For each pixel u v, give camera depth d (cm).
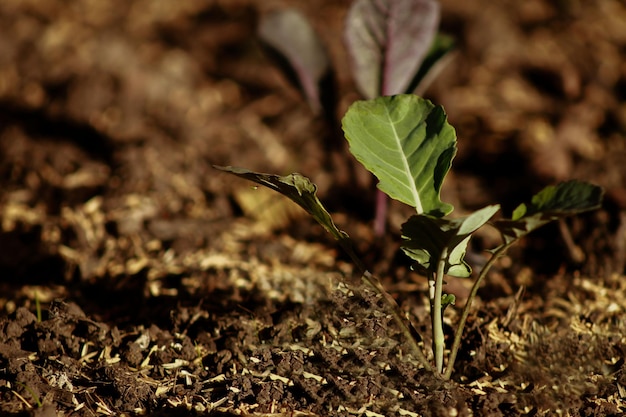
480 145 118
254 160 117
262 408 93
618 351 97
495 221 89
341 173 115
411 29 104
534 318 99
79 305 101
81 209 109
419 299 101
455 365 96
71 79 127
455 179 115
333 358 95
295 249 108
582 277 104
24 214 110
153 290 102
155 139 117
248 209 112
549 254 106
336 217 111
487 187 114
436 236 89
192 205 112
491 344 97
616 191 108
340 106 122
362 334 96
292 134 120
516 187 113
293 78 108
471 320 98
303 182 89
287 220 111
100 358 96
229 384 94
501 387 95
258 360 96
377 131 92
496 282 103
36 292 102
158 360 96
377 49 104
